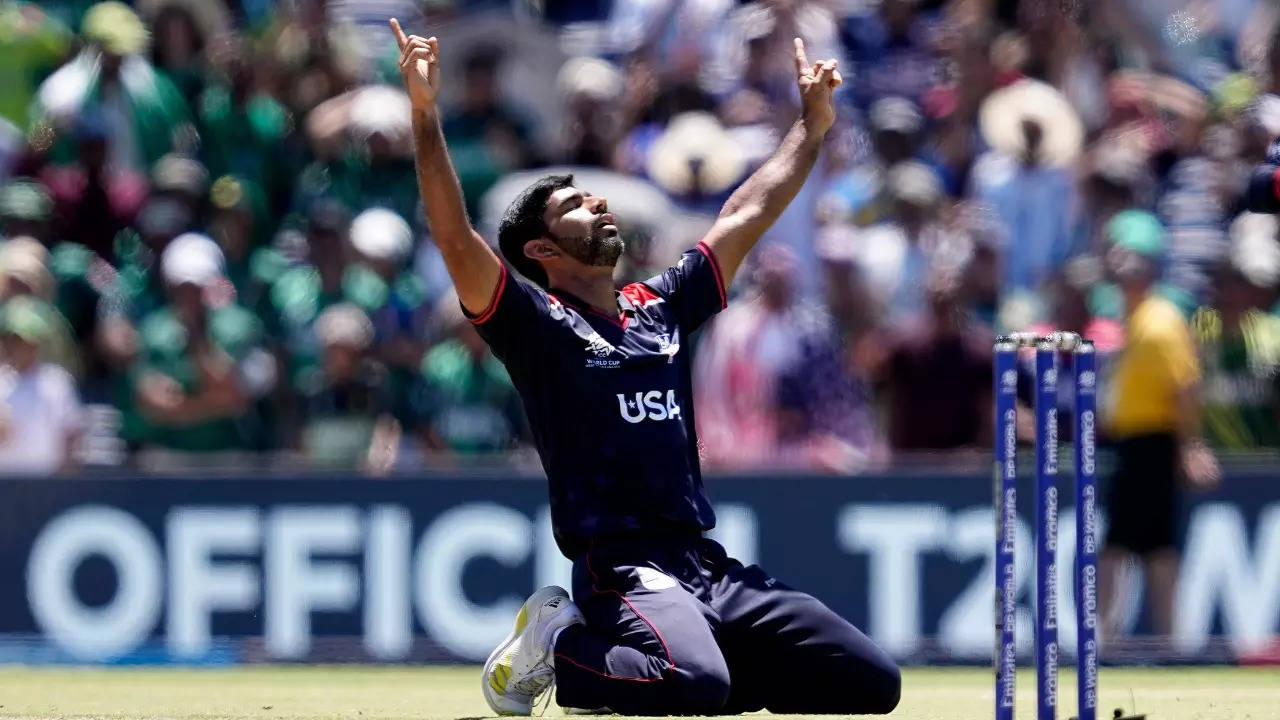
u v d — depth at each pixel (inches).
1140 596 1290.6
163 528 1323.8
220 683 1153.4
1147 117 1606.8
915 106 1673.2
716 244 780.0
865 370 1421.0
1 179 1644.9
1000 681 573.3
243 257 1524.4
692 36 1679.4
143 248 1513.3
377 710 868.0
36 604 1326.3
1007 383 574.2
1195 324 1387.8
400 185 1558.8
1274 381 1360.7
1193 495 1286.9
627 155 1619.1
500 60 1676.9
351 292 1435.8
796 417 1380.4
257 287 1493.6
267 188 1590.8
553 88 1705.2
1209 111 1621.6
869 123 1649.9
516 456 1350.9
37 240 1494.8
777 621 725.3
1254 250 1392.7
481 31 1695.4
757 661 732.0
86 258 1496.1
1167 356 1274.6
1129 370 1284.4
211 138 1606.8
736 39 1694.1
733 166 1585.9
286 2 1701.5
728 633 729.0
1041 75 1653.5
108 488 1326.3
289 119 1621.6
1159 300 1290.6
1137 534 1278.3
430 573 1314.0
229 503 1323.8
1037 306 1454.2
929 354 1366.9
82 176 1536.7
